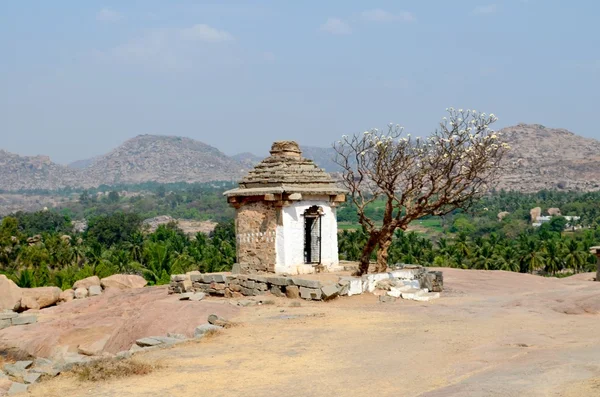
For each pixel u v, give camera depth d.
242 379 13.00
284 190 25.16
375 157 27.34
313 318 19.17
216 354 15.08
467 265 83.88
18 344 20.25
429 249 86.38
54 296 30.48
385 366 13.61
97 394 12.19
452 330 17.00
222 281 25.39
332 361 14.20
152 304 21.12
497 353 14.01
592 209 161.88
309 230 28.14
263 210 26.19
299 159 27.61
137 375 13.43
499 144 26.94
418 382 12.33
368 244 26.39
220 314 19.66
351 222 171.75
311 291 22.67
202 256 71.25
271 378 13.02
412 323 18.25
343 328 17.72
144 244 80.75
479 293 25.97
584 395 10.42
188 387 12.52
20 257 73.19
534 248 85.19
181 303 20.53
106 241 115.56
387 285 24.45
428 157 27.11
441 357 14.12
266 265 25.88
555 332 16.28
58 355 19.19
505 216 168.25
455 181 28.91
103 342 19.75
